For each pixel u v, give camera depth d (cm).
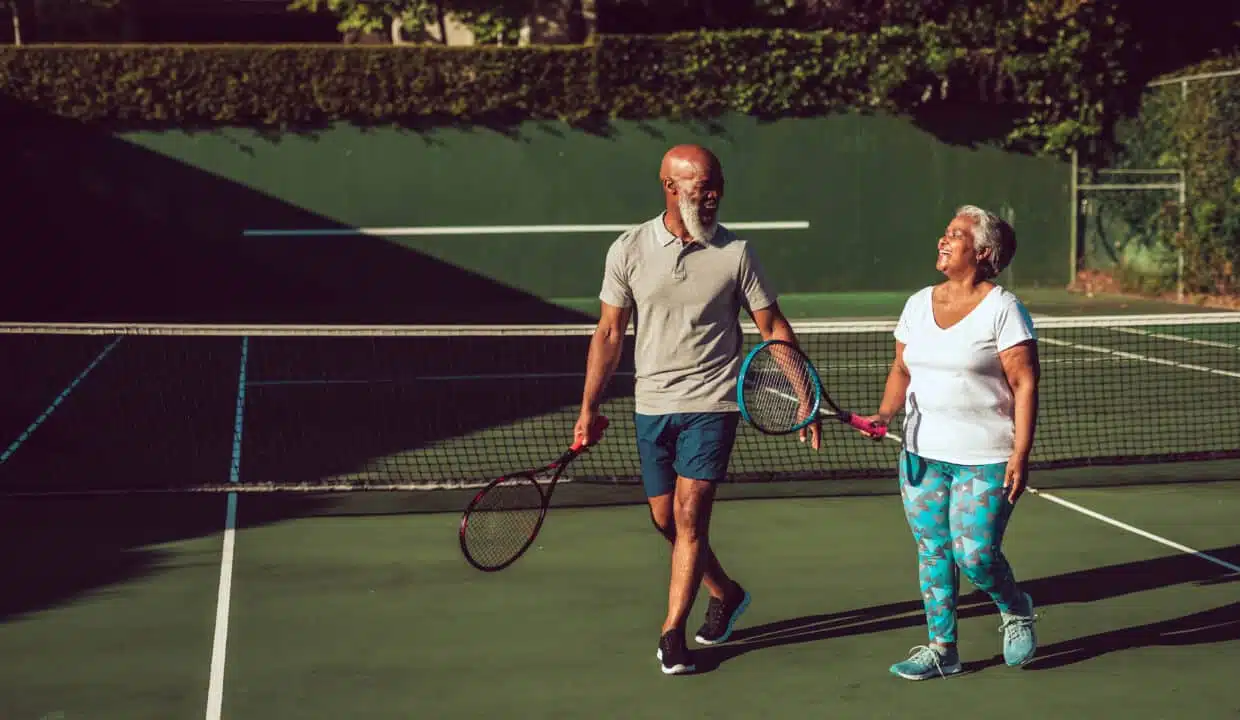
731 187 2509
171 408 1379
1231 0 2467
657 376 564
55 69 2367
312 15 3266
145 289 2427
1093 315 2103
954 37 2488
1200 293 2253
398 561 761
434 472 1041
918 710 524
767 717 519
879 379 1560
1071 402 1362
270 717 524
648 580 720
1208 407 1315
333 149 2445
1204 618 641
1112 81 2459
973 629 627
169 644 614
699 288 554
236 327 1144
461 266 2489
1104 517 852
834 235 2533
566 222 2495
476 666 583
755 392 568
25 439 1199
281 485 962
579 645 611
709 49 2475
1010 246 538
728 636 620
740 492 946
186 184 2420
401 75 2427
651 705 533
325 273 2467
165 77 2389
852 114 2511
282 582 718
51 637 625
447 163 2470
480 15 2611
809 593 691
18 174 2380
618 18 2761
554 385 1549
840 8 2570
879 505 901
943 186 2539
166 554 778
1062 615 649
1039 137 2530
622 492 948
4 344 1945
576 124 2480
